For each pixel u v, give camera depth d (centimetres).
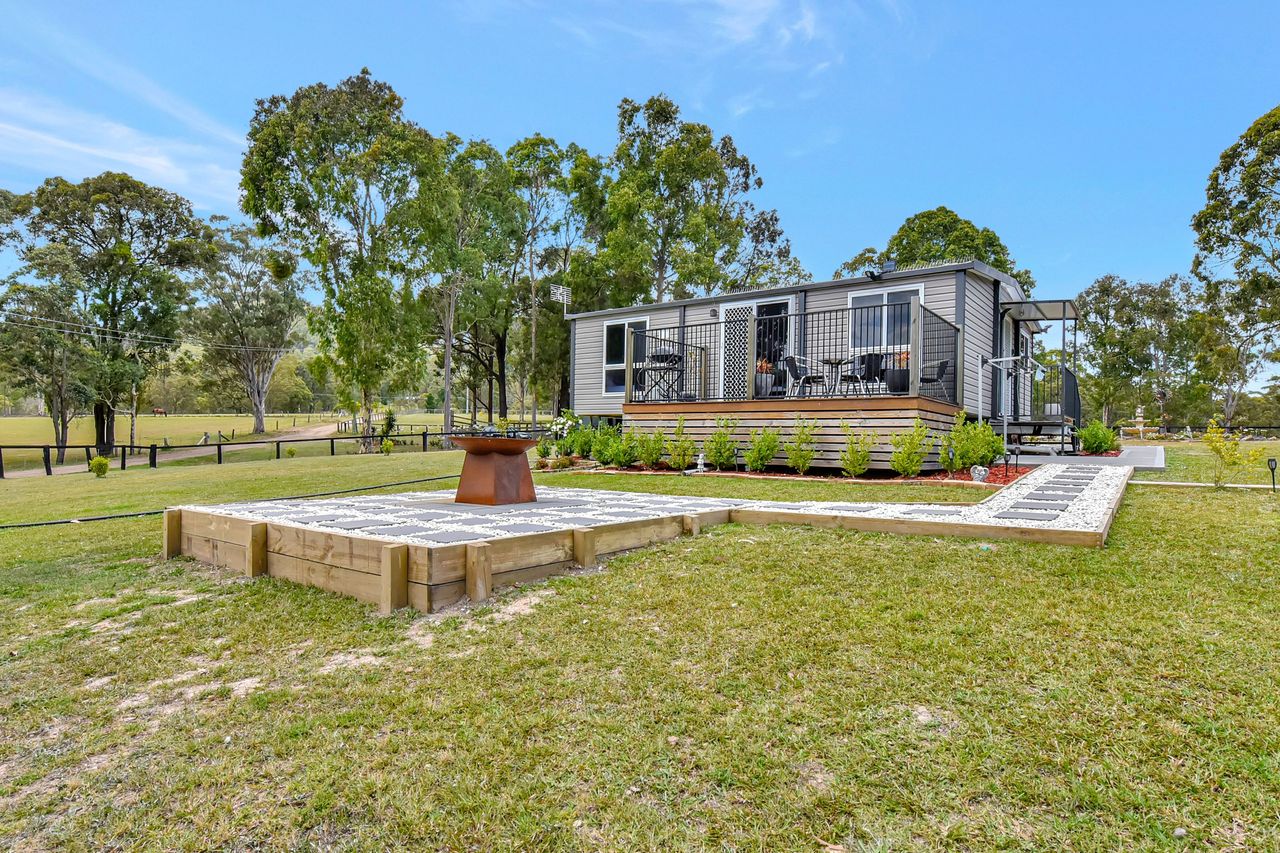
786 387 962
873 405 806
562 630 278
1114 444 1184
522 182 2809
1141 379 3459
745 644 255
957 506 538
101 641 288
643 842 145
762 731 190
